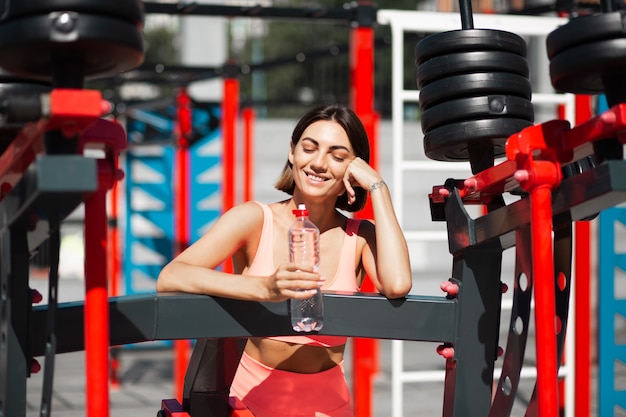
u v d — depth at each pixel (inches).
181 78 284.7
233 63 271.7
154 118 343.0
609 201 65.7
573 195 65.4
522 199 72.4
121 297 73.6
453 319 82.0
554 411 65.3
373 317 80.2
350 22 190.7
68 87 61.3
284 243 96.1
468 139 78.7
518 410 233.3
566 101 179.0
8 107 55.9
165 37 600.1
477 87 78.2
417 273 474.0
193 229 349.1
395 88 168.6
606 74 63.4
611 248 175.5
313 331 78.2
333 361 99.3
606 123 61.0
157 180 447.8
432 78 81.0
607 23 60.8
